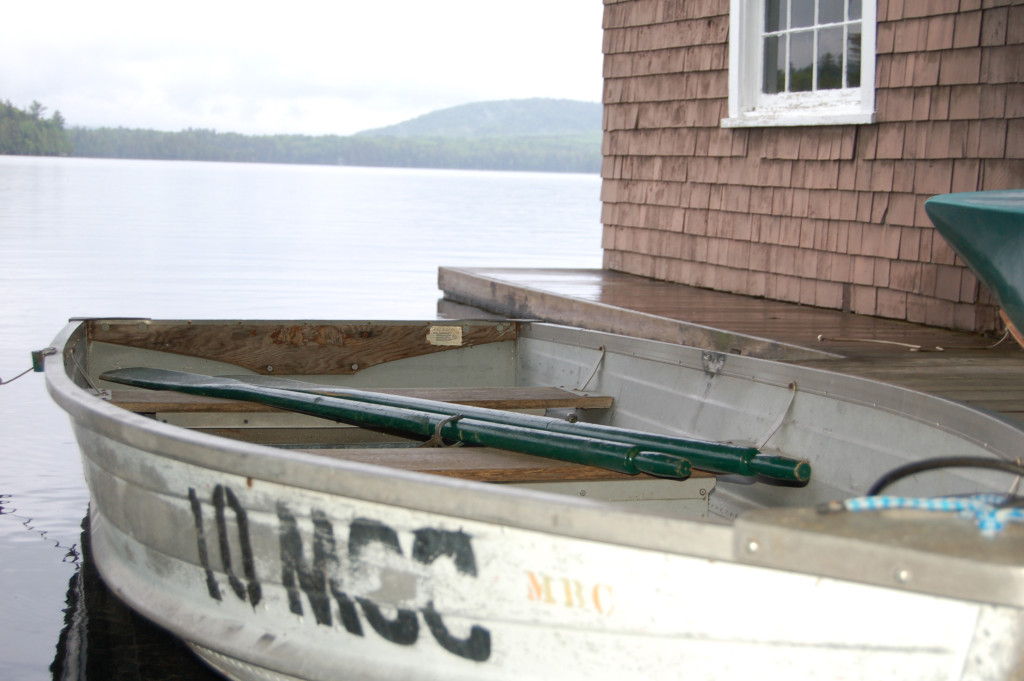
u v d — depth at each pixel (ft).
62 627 11.33
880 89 20.92
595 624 6.48
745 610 6.04
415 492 6.55
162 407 12.73
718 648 6.19
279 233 82.33
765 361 11.69
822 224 22.63
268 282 47.39
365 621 7.41
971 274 18.78
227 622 8.30
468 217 116.16
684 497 10.22
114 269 51.75
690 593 6.15
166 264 54.95
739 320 20.07
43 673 10.30
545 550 6.50
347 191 192.24
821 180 22.58
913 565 5.10
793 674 6.05
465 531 6.73
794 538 5.40
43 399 22.43
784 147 23.56
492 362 16.76
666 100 27.45
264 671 8.52
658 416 13.37
